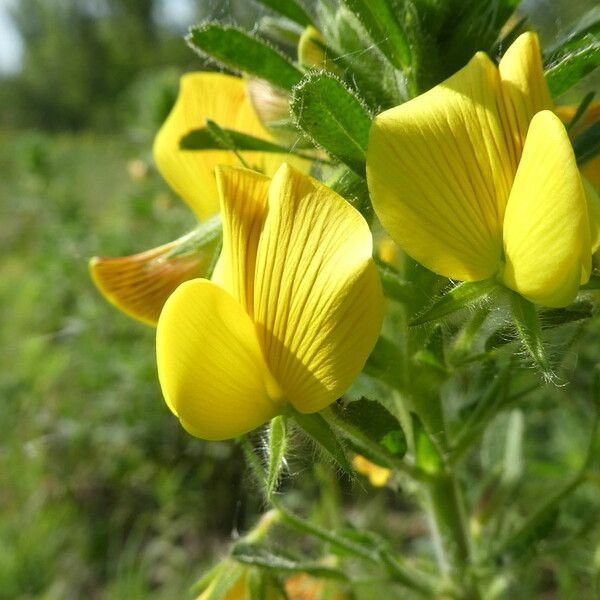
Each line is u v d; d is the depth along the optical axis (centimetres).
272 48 5
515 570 7
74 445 18
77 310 22
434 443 6
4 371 21
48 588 15
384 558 6
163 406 17
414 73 5
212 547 16
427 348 5
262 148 5
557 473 9
